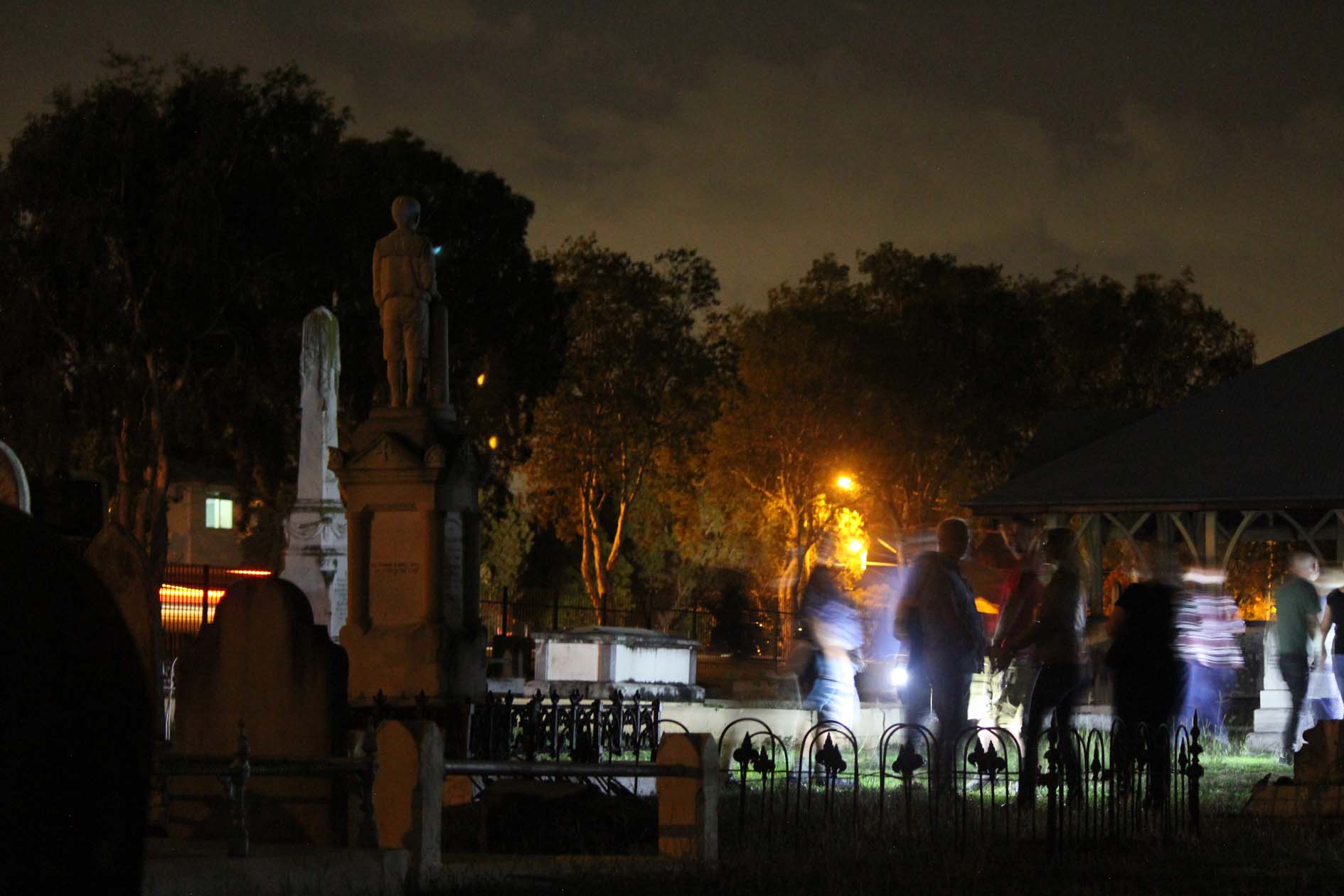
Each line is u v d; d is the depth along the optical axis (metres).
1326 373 37.25
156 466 51.59
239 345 52.56
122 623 2.47
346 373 55.38
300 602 10.38
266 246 52.50
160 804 10.93
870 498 86.88
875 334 86.38
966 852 10.41
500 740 14.86
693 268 81.19
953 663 13.80
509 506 65.88
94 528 29.16
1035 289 96.88
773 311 83.19
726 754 18.14
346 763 8.90
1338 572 20.39
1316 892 9.17
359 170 57.75
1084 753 11.49
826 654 17.19
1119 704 13.41
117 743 2.38
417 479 16.83
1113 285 95.38
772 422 78.00
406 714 15.62
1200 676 21.45
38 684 2.32
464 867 9.44
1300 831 11.73
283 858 8.33
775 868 9.73
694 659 26.33
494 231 64.12
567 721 14.88
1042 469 37.31
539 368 65.62
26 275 50.00
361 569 17.00
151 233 50.31
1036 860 10.30
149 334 50.38
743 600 64.94
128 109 50.38
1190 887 9.30
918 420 86.00
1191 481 34.09
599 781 12.70
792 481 78.19
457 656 16.86
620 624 46.81
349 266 54.59
